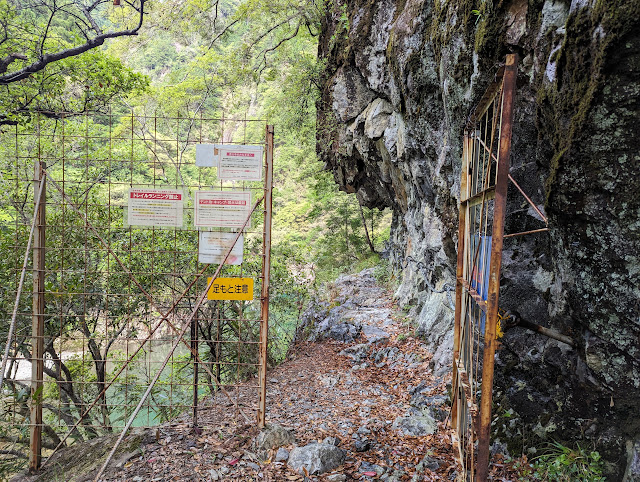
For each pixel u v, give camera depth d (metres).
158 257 6.00
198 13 13.39
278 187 33.03
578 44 2.38
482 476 2.33
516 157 3.51
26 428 5.14
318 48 11.81
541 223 3.55
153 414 7.23
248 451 3.71
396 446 3.94
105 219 5.83
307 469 3.43
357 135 9.16
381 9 6.97
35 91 9.48
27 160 5.91
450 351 5.80
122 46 13.70
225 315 7.16
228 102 14.98
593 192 2.49
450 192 5.27
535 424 3.52
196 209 3.80
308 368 6.91
